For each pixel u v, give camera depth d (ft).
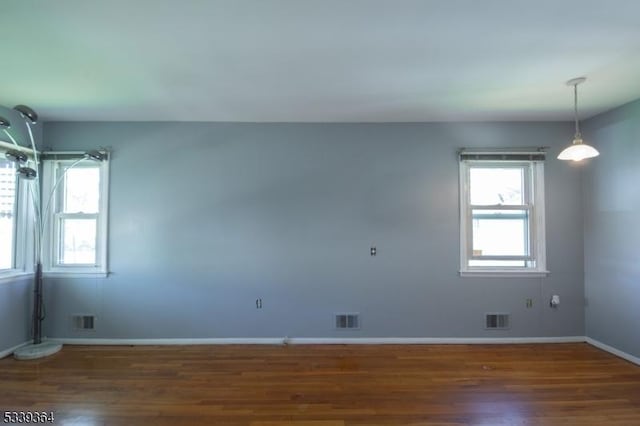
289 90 9.62
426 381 9.33
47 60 7.80
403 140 12.63
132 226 12.39
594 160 12.06
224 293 12.45
